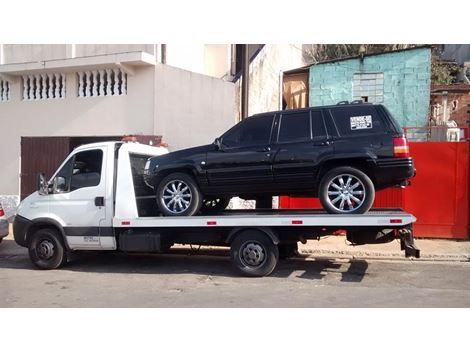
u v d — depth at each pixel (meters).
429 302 6.46
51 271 8.93
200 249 10.85
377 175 7.41
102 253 10.69
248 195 8.38
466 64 22.66
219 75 16.38
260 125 8.12
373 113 7.58
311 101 15.48
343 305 6.34
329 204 7.61
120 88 13.43
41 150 13.98
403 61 14.54
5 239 12.65
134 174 8.81
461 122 18.03
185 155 8.33
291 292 7.09
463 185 11.30
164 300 6.71
